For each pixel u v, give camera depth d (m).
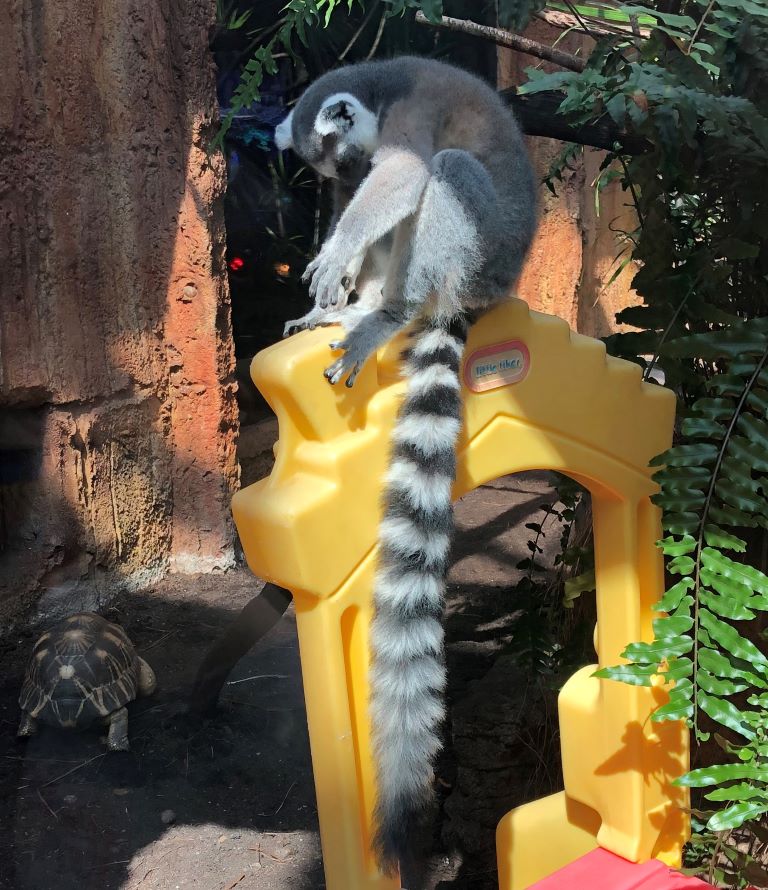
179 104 6.16
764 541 3.31
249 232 8.42
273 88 7.80
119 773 4.25
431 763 2.10
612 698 2.80
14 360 5.45
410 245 2.93
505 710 3.82
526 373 2.47
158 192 6.14
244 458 7.54
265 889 3.53
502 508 7.66
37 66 5.43
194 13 6.15
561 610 4.04
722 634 2.41
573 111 3.31
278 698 4.89
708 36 3.27
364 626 2.18
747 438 2.62
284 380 2.08
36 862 3.65
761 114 3.11
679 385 3.42
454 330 2.46
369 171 3.30
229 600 6.16
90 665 4.50
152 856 3.71
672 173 3.03
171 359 6.43
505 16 3.23
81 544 5.95
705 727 3.43
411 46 7.97
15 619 5.59
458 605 5.84
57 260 5.64
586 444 2.61
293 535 2.04
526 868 3.04
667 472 2.62
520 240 3.30
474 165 3.12
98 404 5.99
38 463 5.75
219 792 4.15
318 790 2.22
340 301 2.90
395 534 2.18
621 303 10.35
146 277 6.21
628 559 2.77
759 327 2.66
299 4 3.61
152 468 6.44
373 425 2.19
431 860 3.74
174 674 5.14
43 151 5.52
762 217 3.14
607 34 3.79
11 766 4.30
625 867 2.79
